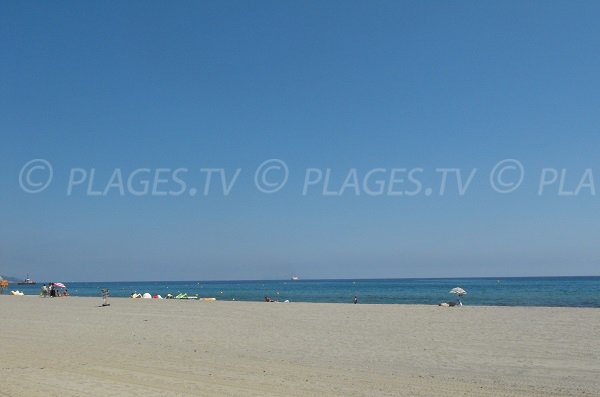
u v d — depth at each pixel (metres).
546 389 9.19
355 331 17.67
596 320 18.77
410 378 10.21
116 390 9.03
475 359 12.21
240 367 11.43
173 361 12.22
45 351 13.88
